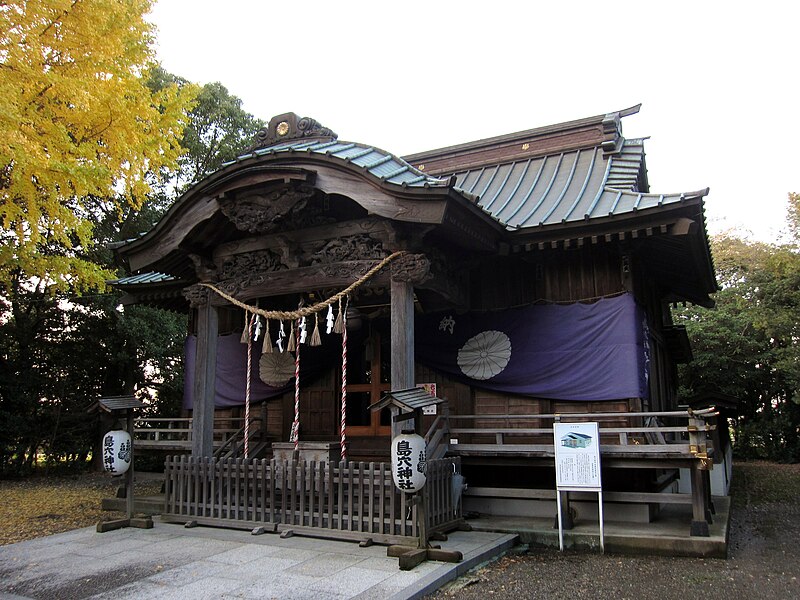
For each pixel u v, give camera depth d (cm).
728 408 1658
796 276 2214
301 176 925
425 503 756
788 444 2638
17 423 1942
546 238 997
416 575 662
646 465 841
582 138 1384
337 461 1011
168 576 686
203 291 1123
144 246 1104
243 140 2492
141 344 2092
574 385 1028
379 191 888
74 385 2184
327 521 871
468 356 1134
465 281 1131
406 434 746
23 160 875
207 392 1094
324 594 605
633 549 804
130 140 1102
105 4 979
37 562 770
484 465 1010
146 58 1155
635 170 1193
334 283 979
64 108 1046
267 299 1342
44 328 2098
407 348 892
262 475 936
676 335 1475
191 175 2392
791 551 855
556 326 1061
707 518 910
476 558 739
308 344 1316
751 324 2648
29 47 941
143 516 1017
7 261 1059
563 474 836
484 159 1495
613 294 1027
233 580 664
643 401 1019
